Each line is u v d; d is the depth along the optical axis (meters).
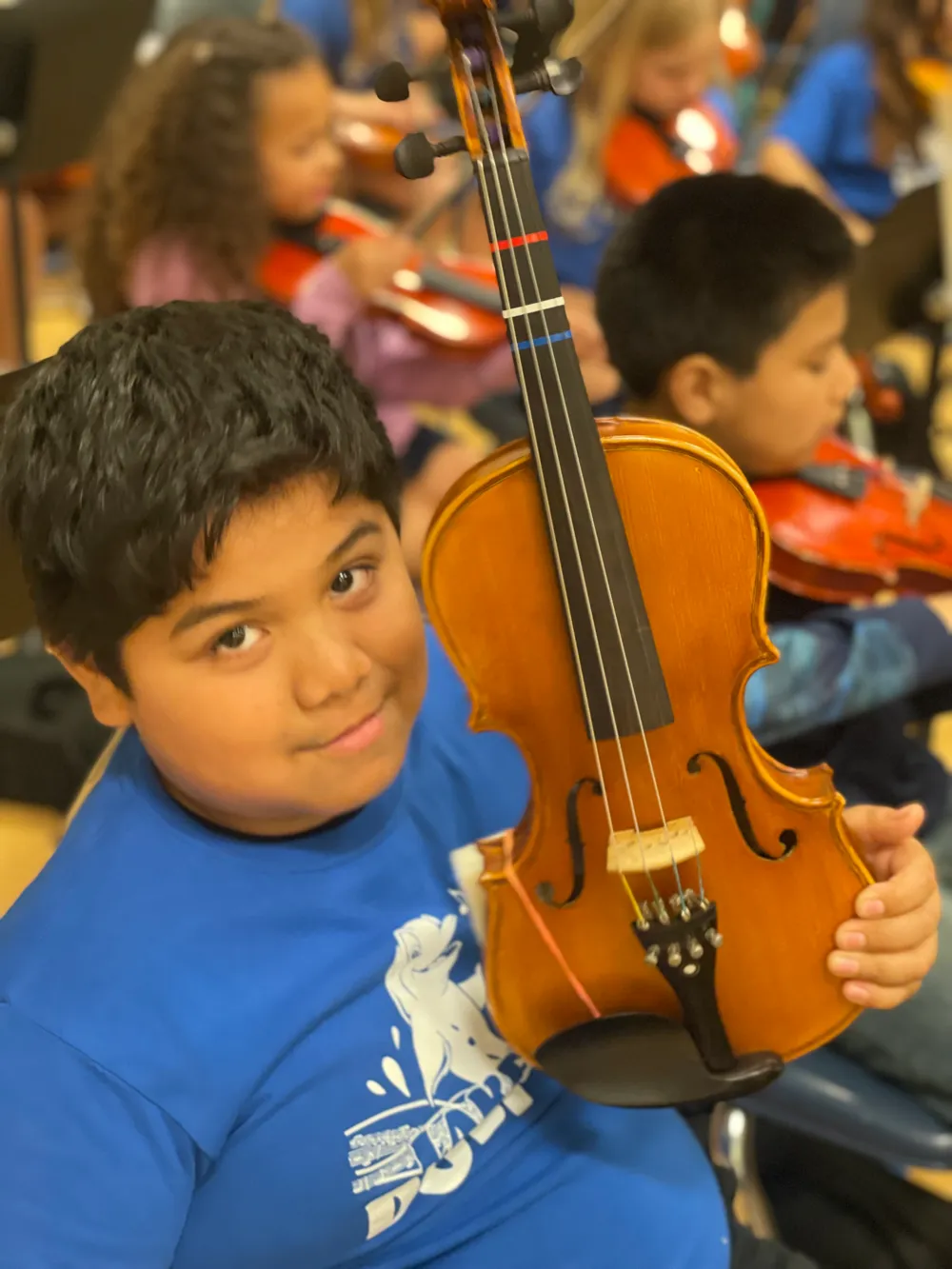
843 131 2.78
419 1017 0.76
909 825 0.79
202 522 0.58
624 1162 0.82
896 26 2.64
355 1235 0.74
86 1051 0.64
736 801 0.76
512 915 0.75
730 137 2.62
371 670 0.66
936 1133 0.95
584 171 2.39
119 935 0.67
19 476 0.63
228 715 0.63
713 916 0.75
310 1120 0.72
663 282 1.15
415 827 0.79
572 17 0.70
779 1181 1.11
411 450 2.20
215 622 0.61
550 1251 0.78
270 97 1.86
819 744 1.19
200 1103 0.67
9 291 2.58
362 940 0.74
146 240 1.88
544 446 0.68
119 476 0.59
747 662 0.74
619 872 0.75
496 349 2.06
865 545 1.24
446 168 2.89
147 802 0.72
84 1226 0.63
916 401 2.03
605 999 0.78
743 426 1.19
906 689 1.10
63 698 1.48
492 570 0.70
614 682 0.71
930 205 1.64
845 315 1.22
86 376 0.62
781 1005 0.79
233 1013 0.69
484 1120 0.78
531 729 0.74
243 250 1.89
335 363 0.67
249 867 0.71
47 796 1.48
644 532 0.71
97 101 2.11
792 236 1.12
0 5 1.92
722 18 3.07
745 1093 0.74
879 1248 1.04
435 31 3.17
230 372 0.61
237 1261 0.73
